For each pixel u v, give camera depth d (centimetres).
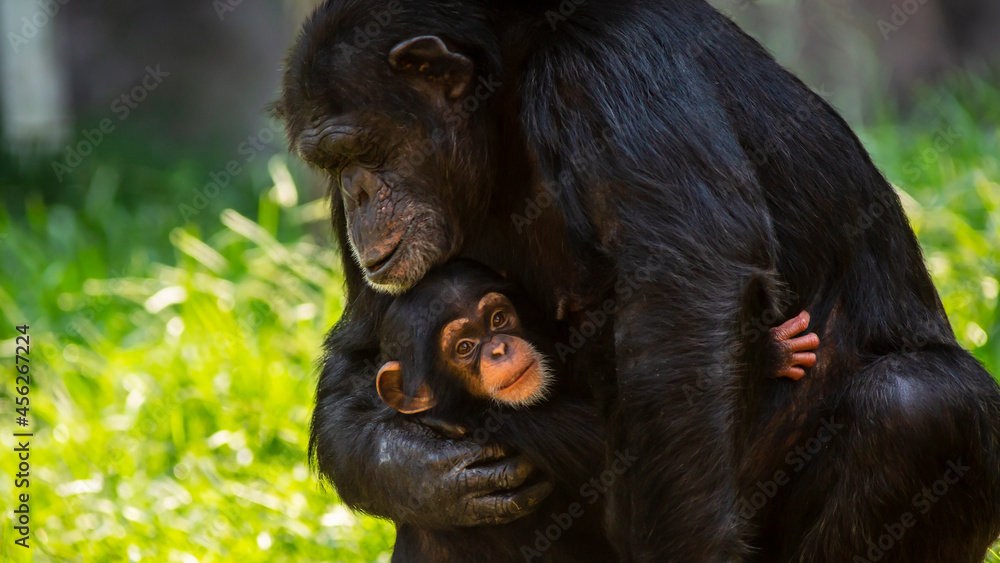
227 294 1922
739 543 859
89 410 1730
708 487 840
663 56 930
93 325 2081
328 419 1091
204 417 1630
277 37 4562
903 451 905
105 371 1798
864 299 1009
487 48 984
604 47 929
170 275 2133
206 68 4525
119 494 1485
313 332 1802
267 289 1970
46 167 3397
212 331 1816
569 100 923
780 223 981
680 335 846
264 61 4562
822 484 952
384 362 1077
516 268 1098
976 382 949
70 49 4422
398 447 1010
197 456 1534
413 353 1037
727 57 988
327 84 979
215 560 1280
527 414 1012
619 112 899
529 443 1002
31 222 2658
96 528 1396
